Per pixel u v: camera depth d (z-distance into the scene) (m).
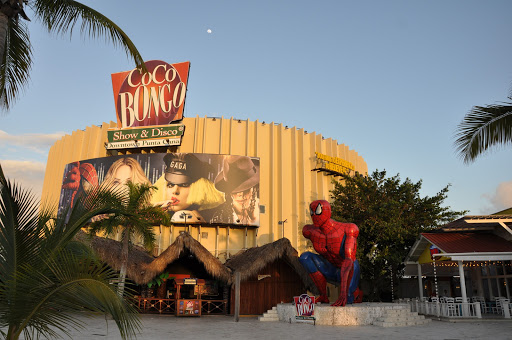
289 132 41.09
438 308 19.61
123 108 40.38
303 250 37.41
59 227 6.94
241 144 39.44
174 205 35.31
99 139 40.91
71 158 42.88
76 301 5.85
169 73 40.12
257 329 15.08
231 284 21.72
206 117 39.59
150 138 38.41
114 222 19.64
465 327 15.65
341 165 41.34
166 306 23.91
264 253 22.33
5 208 6.21
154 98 39.88
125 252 20.48
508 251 18.97
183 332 13.92
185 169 36.28
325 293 20.33
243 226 36.34
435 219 28.59
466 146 12.45
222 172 36.53
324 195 40.31
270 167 39.00
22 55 10.25
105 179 36.59
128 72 41.12
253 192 36.53
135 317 6.24
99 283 5.75
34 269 5.98
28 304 5.66
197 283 22.00
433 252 20.55
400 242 27.16
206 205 35.44
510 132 11.90
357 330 14.70
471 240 20.69
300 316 17.66
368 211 27.88
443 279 29.64
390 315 17.08
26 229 6.31
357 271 20.16
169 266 25.47
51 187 44.81
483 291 24.61
